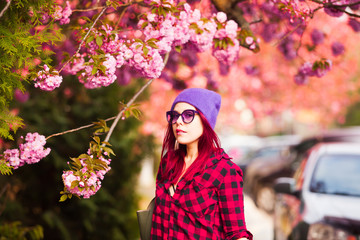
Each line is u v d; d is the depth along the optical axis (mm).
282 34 5965
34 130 6715
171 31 3648
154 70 3500
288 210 7266
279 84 14453
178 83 6266
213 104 2984
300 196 7043
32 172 7277
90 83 3510
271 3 4879
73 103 7484
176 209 2816
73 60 3414
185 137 2926
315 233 5895
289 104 16781
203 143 2926
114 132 7785
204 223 2760
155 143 9039
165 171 3035
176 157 3047
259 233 10617
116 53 3422
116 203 8266
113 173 8211
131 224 8984
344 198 6645
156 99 10492
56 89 7129
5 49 3059
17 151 3270
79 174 3023
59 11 3582
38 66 3287
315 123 28609
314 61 4945
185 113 2904
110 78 3312
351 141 13586
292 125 42000
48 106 7070
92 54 3498
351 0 4582
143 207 12156
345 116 32062
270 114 16375
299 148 14398
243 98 15062
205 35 3881
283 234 7438
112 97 7637
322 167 7496
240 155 22203
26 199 7449
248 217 12977
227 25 4203
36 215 7488
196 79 6371
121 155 8047
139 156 8734
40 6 3328
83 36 3434
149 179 18031
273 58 12289
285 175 13836
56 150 7254
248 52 10375
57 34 3326
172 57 5594
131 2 3875
